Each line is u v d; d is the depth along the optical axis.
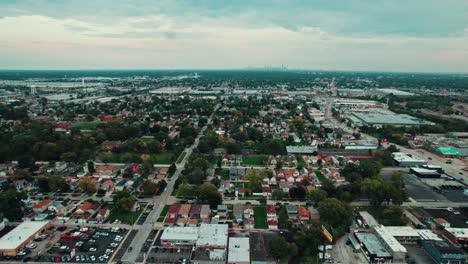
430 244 133.00
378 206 170.00
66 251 129.38
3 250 125.50
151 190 183.00
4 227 147.12
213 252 124.94
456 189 199.75
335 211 145.88
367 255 127.38
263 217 159.62
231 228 148.62
